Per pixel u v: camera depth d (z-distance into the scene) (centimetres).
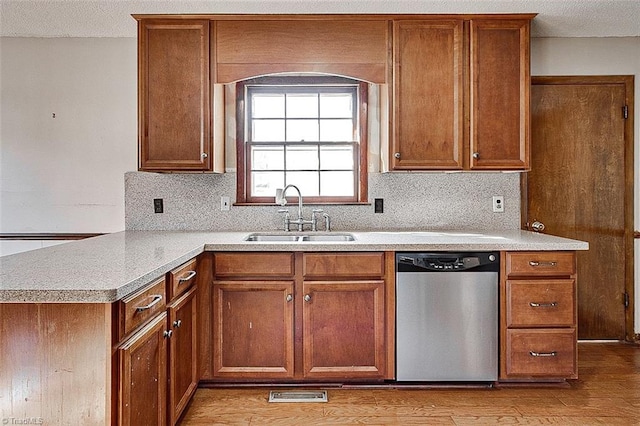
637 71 325
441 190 321
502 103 284
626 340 329
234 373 253
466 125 285
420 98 284
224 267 250
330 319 252
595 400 242
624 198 327
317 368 253
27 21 295
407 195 321
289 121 328
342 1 264
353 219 321
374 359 253
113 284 138
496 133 284
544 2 267
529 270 249
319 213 321
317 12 278
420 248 249
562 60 325
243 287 251
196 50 282
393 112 283
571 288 250
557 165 326
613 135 326
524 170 289
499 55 283
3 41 321
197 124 282
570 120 325
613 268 328
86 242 251
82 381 136
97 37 322
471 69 283
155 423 174
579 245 246
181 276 207
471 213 322
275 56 283
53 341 136
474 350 251
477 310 251
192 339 233
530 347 250
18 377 137
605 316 326
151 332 167
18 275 152
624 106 325
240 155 321
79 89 324
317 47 283
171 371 192
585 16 287
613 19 292
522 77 283
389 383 259
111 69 323
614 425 215
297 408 234
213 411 230
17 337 136
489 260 250
